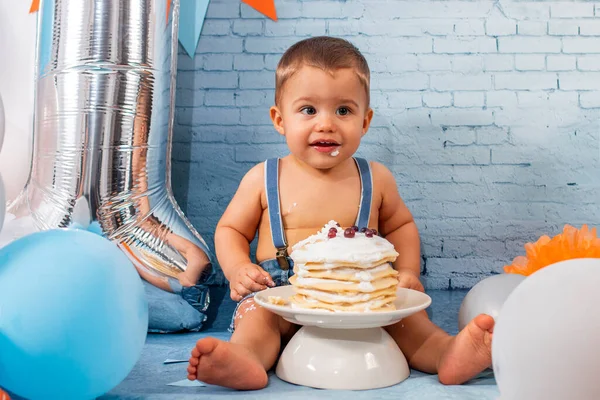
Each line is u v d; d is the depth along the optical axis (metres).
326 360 1.14
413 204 2.20
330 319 1.09
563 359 0.78
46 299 0.92
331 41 1.57
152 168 1.70
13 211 1.64
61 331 0.92
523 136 2.17
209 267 1.69
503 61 2.17
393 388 1.12
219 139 2.23
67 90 1.61
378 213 1.67
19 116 1.93
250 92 2.22
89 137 1.61
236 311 1.41
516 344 0.82
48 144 1.64
